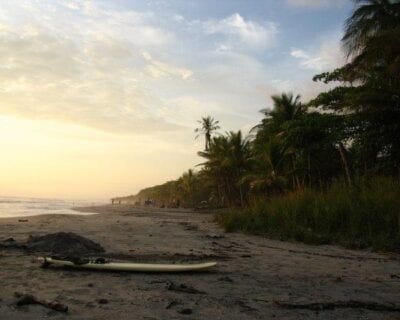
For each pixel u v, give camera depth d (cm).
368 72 2222
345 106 2378
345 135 2373
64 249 813
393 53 2069
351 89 2319
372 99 2078
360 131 2314
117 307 418
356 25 2253
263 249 1015
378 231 1147
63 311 391
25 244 859
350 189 1523
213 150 4794
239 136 4466
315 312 429
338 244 1126
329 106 2530
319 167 3581
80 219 2216
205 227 1827
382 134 2219
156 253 851
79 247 830
